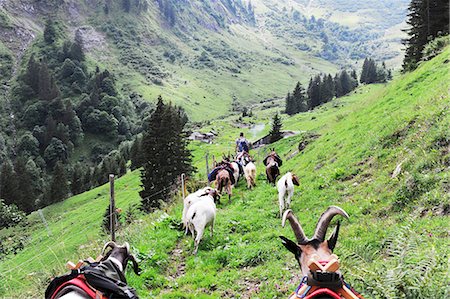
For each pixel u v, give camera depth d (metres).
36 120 164.25
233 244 12.82
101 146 160.88
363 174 15.04
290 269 10.02
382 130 17.83
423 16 43.69
